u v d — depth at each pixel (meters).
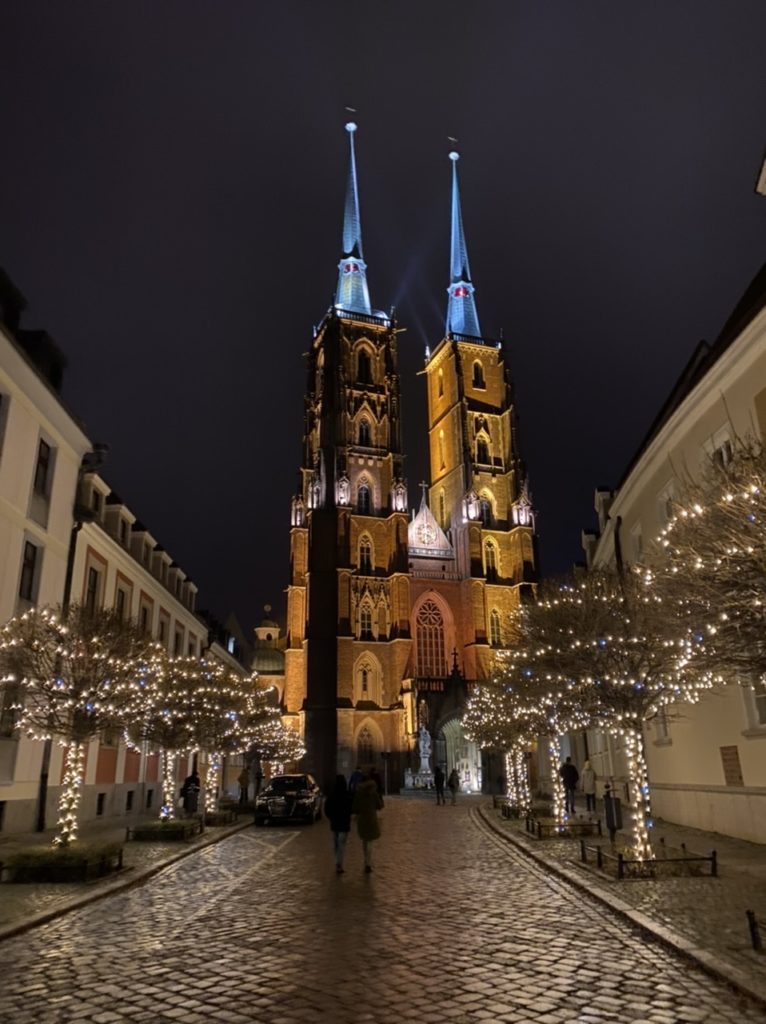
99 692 17.72
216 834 25.88
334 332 98.88
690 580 11.42
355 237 115.25
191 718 26.88
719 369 20.98
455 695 81.12
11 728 22.17
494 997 7.70
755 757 19.72
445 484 100.88
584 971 8.59
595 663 17.72
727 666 12.26
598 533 44.12
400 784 77.94
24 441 25.52
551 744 26.39
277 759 59.53
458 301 113.94
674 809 25.53
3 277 26.64
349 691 81.69
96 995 7.95
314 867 18.03
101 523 33.06
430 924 11.19
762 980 7.76
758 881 13.73
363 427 96.94
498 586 91.25
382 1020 7.07
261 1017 7.20
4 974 8.77
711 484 12.98
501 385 103.25
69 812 17.31
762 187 20.28
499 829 26.48
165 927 11.23
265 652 116.38
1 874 15.44
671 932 9.84
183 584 48.69
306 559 94.62
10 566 24.44
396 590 86.44
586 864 16.28
